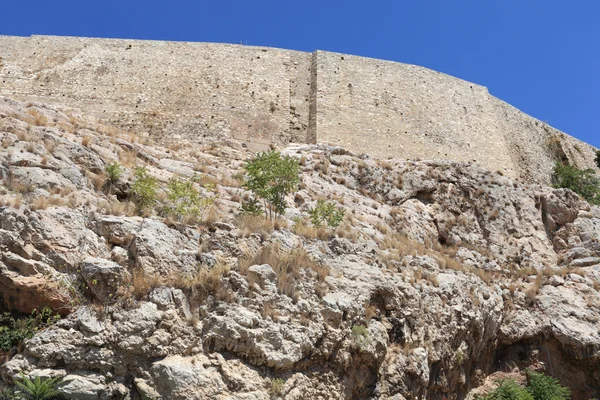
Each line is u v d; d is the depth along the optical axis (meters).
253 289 14.27
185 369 12.09
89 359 11.65
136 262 13.75
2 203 13.41
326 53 35.88
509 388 19.25
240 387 12.48
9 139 16.61
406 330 17.08
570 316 22.45
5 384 11.09
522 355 21.94
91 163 17.48
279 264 15.48
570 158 44.25
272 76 34.62
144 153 21.11
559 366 21.88
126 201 16.88
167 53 33.94
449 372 18.59
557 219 28.61
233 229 16.44
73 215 14.11
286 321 14.09
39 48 32.56
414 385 16.34
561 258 26.95
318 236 18.64
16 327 11.98
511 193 28.52
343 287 16.39
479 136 37.91
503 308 22.16
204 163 24.02
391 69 37.06
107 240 14.17
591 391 21.59
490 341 21.20
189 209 16.59
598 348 21.45
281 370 13.41
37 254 12.80
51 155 16.80
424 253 21.72
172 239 14.84
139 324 12.31
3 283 12.27
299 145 30.28
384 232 22.50
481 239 26.47
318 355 14.36
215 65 34.00
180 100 32.34
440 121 36.78
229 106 32.69
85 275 12.74
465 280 20.70
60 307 12.34
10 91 30.56
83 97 31.41
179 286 13.52
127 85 32.34
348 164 27.45
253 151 29.81
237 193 20.44
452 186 27.97
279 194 20.23
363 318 15.98
